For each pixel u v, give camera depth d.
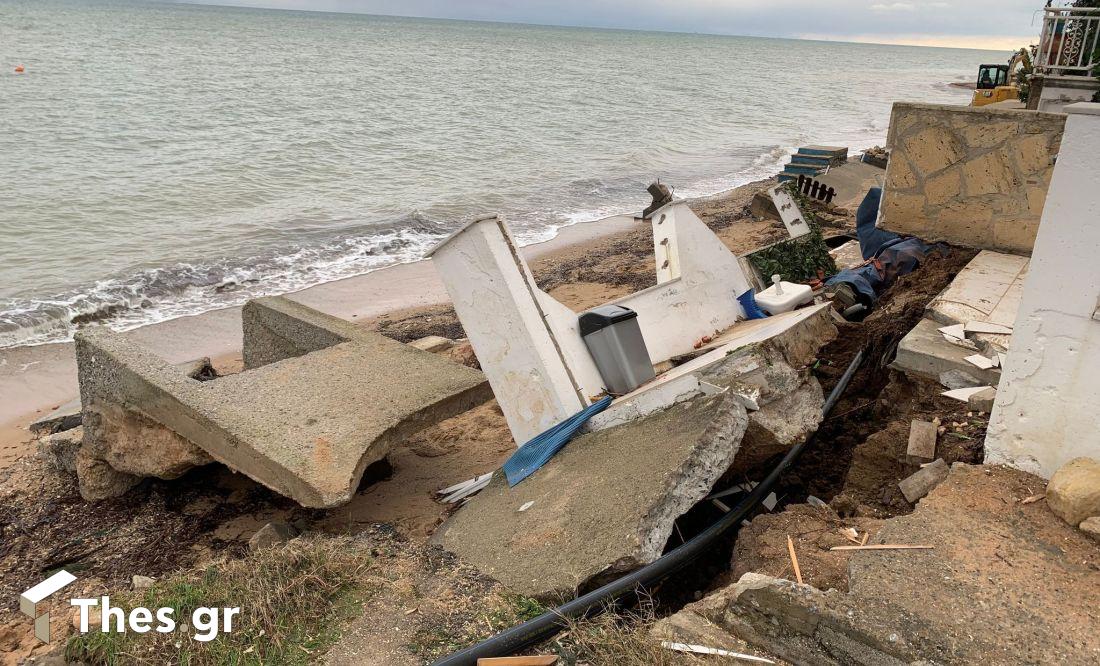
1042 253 3.95
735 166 30.39
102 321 12.59
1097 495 3.75
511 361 5.72
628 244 17.50
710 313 7.01
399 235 18.33
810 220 8.80
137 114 31.67
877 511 4.82
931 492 4.24
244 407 6.18
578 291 13.83
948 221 8.20
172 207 19.30
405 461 7.54
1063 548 3.72
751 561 4.25
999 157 7.63
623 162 29.47
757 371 5.05
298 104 38.22
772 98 63.62
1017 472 4.32
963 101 71.19
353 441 5.88
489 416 8.51
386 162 26.58
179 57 59.91
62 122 28.67
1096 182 3.69
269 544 5.63
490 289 5.59
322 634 3.98
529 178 25.61
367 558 4.59
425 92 48.16
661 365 6.41
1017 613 3.31
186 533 6.45
